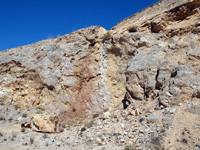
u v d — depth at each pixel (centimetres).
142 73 1205
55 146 897
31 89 1712
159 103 966
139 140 808
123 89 1416
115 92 1447
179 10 1256
